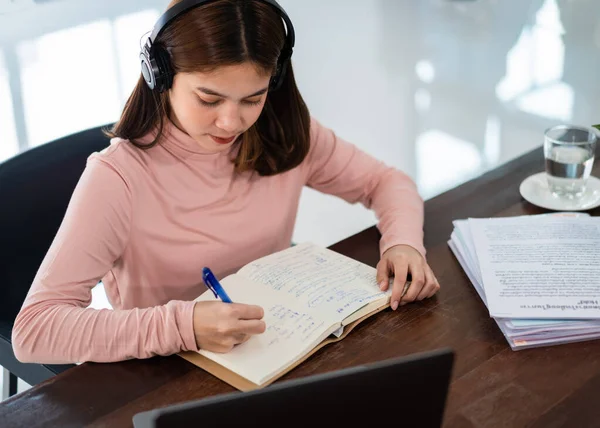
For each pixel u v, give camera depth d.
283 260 1.23
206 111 1.10
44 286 1.11
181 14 1.04
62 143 1.44
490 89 3.35
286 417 0.69
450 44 3.78
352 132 3.20
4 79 3.78
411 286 1.15
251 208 1.36
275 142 1.35
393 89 3.48
